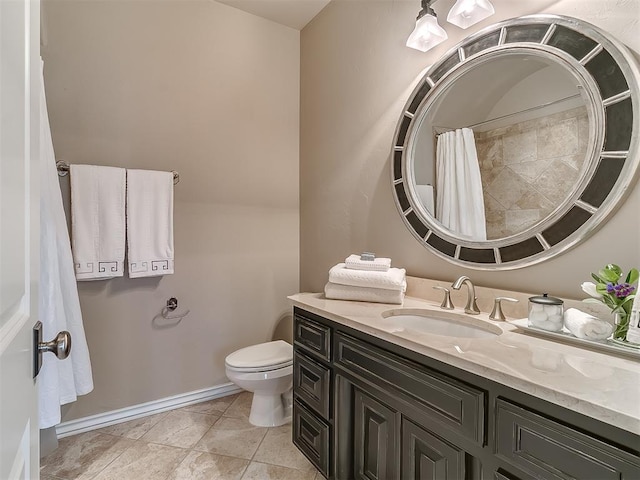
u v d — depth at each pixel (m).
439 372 0.94
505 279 1.28
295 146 2.56
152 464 1.61
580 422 0.66
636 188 0.97
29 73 0.68
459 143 1.44
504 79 1.29
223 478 1.52
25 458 0.61
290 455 1.68
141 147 2.01
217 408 2.15
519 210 1.23
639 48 0.97
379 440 1.14
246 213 2.38
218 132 2.26
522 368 0.79
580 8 1.08
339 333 1.35
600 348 0.91
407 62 1.68
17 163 0.59
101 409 1.93
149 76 2.03
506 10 1.28
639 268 0.96
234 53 2.31
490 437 0.81
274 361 1.86
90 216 1.79
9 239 0.54
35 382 0.70
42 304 1.46
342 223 2.13
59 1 1.77
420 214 1.58
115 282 1.95
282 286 2.53
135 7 1.98
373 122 1.88
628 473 0.60
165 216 2.00
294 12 2.35
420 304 1.48
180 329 2.16
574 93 1.09
